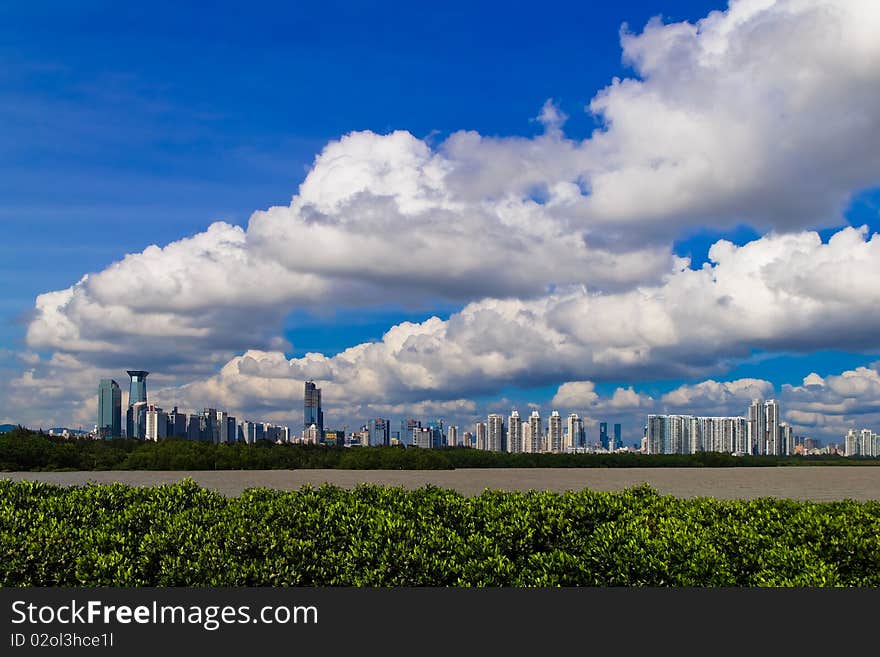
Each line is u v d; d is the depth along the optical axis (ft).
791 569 27.81
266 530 29.45
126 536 30.27
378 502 37.29
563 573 28.07
